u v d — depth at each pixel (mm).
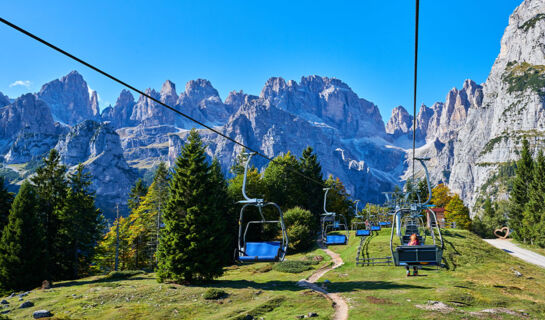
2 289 49062
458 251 48625
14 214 51844
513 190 96312
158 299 33938
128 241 79438
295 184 93750
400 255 22938
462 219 108250
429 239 54469
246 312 27891
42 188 62938
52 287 47031
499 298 28656
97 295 36281
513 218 94500
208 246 40812
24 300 37594
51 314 31672
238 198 77125
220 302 32312
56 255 60500
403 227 56344
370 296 29641
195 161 44688
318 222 95000
